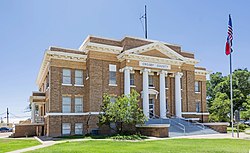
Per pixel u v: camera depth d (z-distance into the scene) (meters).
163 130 30.45
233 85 71.25
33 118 43.97
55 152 18.20
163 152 17.59
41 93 43.56
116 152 17.83
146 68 39.34
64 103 36.41
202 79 50.19
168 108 42.00
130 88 38.88
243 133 37.62
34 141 28.28
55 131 35.03
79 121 36.84
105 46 37.66
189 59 45.72
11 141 29.48
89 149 19.55
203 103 49.12
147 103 38.62
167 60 41.16
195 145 21.45
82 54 38.28
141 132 33.06
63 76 36.84
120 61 39.09
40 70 45.97
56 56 36.59
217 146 20.80
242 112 44.75
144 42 40.66
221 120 56.00
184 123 37.84
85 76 38.19
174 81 42.94
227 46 33.50
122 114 31.28
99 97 36.66
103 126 35.47
